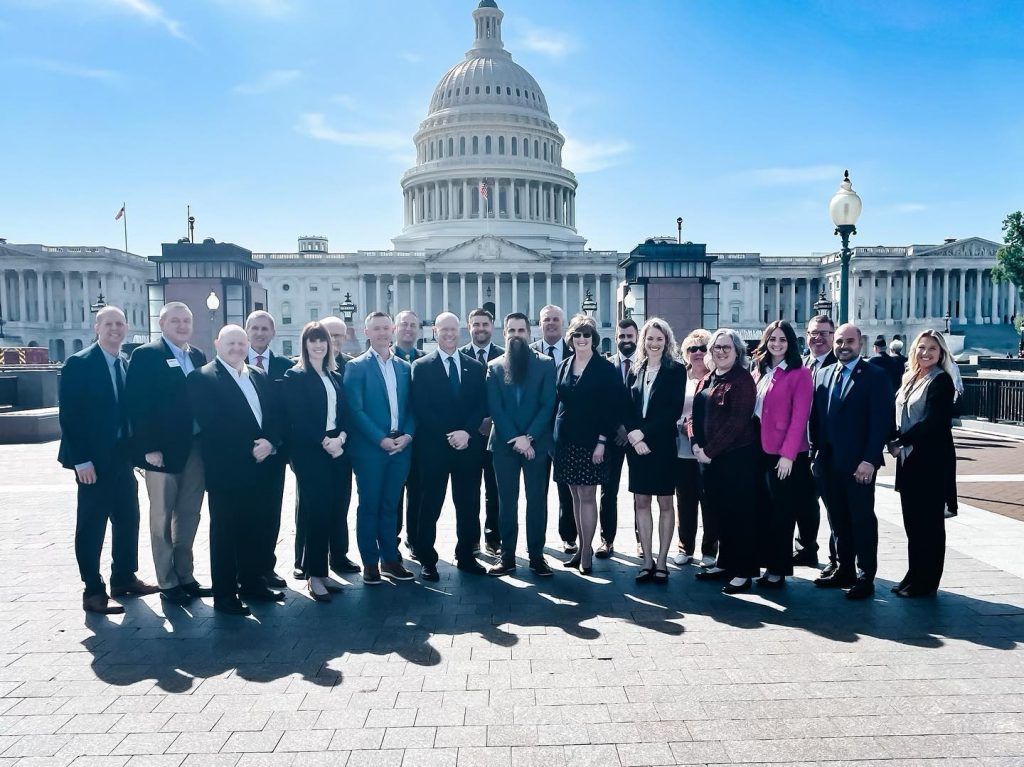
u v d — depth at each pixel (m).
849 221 14.74
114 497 8.67
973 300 105.62
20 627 7.57
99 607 8.02
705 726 5.34
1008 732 5.23
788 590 8.64
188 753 5.02
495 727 5.34
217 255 31.66
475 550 10.62
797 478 8.78
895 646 6.80
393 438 9.11
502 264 97.50
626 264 34.41
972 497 13.45
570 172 116.50
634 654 6.68
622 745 5.08
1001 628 7.25
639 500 9.13
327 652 6.81
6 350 49.19
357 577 9.53
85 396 8.10
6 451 21.98
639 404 9.38
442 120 111.88
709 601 8.27
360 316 100.75
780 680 6.09
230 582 8.04
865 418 8.36
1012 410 24.62
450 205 110.75
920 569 8.23
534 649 6.82
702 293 31.89
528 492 9.36
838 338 8.76
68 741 5.21
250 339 11.12
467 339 65.19
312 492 8.48
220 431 7.99
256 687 6.06
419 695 5.87
